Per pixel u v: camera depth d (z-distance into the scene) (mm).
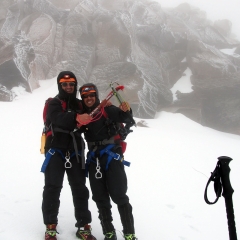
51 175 2928
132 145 9711
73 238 3039
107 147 2990
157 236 3379
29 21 23625
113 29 22766
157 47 25516
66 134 2994
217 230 3883
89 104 3053
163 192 5258
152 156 8398
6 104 14875
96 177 2938
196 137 13906
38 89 18641
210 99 22750
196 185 6020
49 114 2912
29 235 3021
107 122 3020
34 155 6934
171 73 24797
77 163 3031
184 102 22406
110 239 2889
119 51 22234
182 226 3822
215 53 25438
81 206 3045
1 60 17781
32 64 18859
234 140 15273
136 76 20359
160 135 12672
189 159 8672
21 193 4301
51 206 2914
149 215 4039
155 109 20547
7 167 5723
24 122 11445
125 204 2906
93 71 21438
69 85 3062
